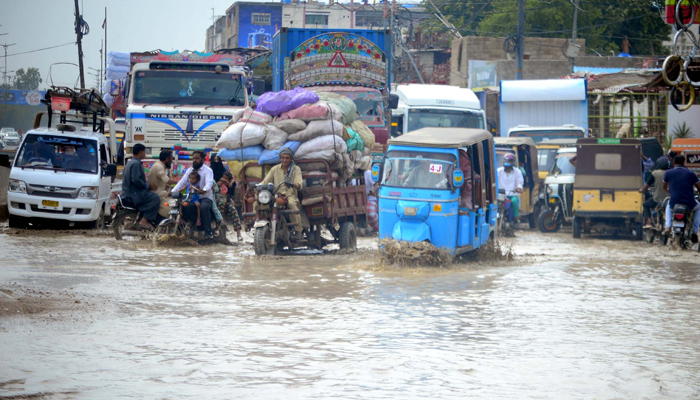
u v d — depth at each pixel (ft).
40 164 62.23
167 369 21.52
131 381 20.31
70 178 61.46
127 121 67.97
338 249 54.65
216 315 29.25
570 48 166.50
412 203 44.83
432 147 45.96
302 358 22.98
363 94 78.38
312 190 50.01
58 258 44.70
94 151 64.18
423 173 45.60
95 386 19.79
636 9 218.59
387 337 26.07
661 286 39.11
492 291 36.70
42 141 63.31
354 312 30.45
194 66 71.67
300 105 51.52
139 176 55.26
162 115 67.77
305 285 37.32
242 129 51.80
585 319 29.94
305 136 50.57
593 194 70.13
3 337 24.71
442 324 28.48
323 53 79.10
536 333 27.22
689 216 58.44
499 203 70.54
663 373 22.03
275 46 91.66
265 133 51.39
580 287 38.45
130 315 28.78
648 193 68.90
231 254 49.39
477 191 48.75
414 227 44.91
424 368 22.12
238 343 24.75
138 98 69.77
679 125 112.37
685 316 30.76
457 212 45.47
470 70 187.62
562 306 32.78
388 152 46.96
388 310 31.07
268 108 51.96
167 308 30.40
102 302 31.17
